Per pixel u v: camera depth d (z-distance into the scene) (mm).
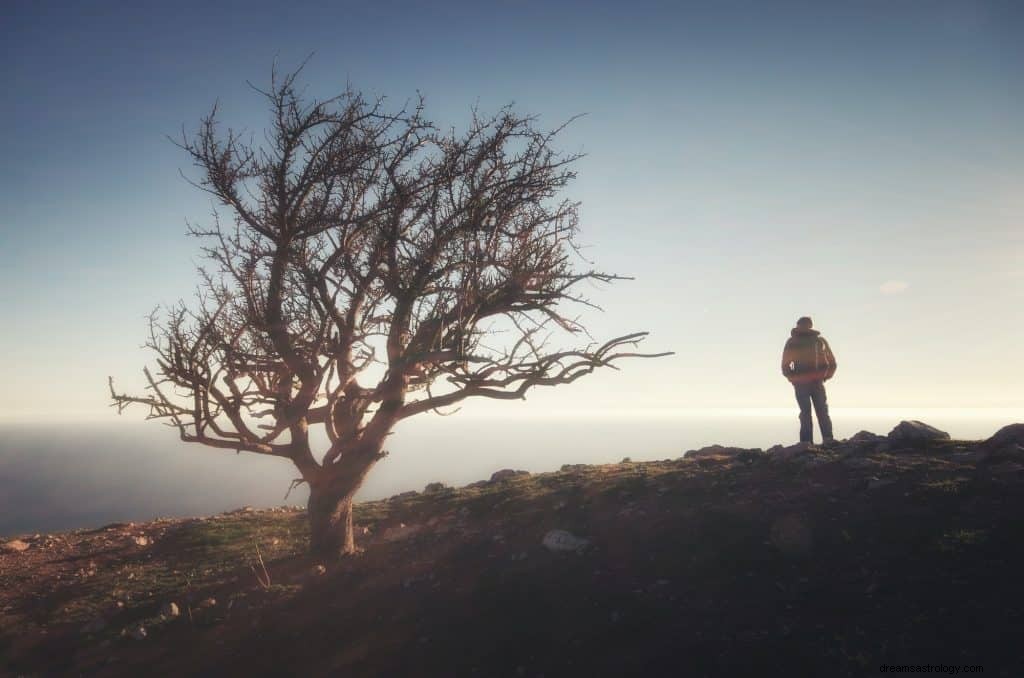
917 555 8859
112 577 13547
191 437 11539
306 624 10109
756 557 9711
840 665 7125
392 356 12516
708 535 10594
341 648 9352
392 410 12594
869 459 12227
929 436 13250
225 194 11625
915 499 10289
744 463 13859
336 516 12781
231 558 14102
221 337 11867
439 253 12102
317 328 12578
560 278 12336
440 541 12695
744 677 7289
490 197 12203
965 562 8414
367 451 12609
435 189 11812
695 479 13055
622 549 10805
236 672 9172
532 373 11883
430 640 9125
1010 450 11336
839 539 9695
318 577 11664
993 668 6543
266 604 10930
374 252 12164
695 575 9609
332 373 11859
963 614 7445
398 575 11297
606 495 13211
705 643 7969
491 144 12117
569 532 11609
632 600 9219
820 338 14562
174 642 10227
